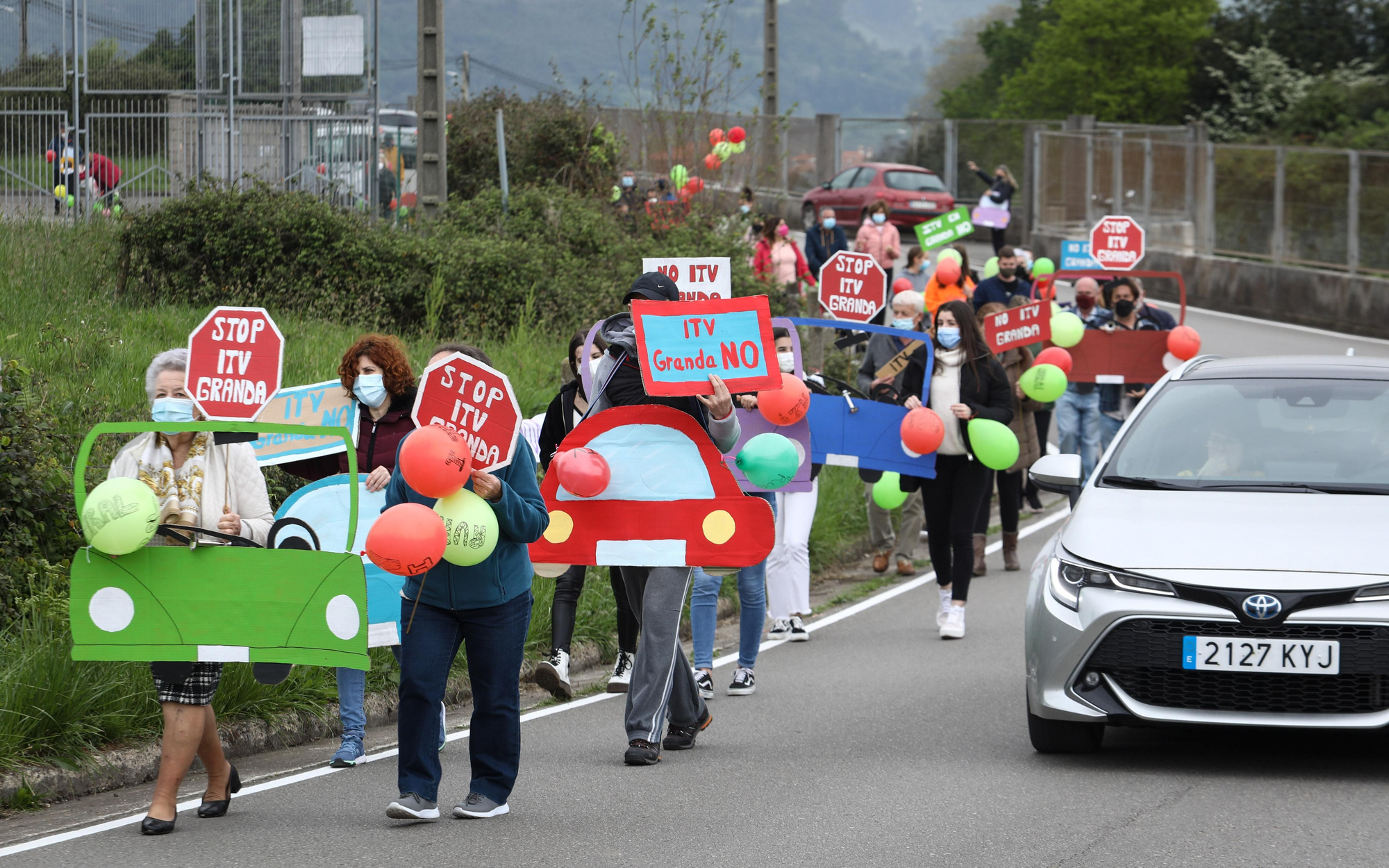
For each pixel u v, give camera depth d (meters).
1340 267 38.66
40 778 8.44
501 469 7.70
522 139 34.12
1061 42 87.62
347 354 9.28
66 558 11.20
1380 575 7.98
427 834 7.58
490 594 7.68
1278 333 36.28
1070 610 8.48
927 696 11.08
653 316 8.70
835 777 8.73
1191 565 8.22
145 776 8.99
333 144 28.88
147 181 29.95
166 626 7.48
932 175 51.22
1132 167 47.06
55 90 32.16
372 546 7.09
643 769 9.04
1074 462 9.98
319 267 21.70
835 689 11.45
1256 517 8.64
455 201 26.05
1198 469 9.48
